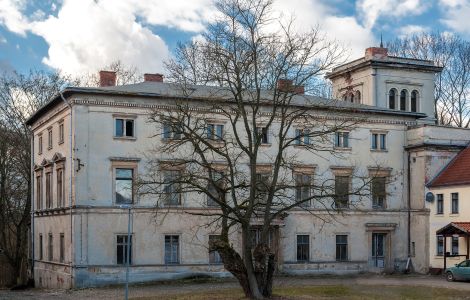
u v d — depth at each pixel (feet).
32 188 183.62
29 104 198.70
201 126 118.73
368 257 170.91
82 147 146.10
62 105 153.79
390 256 173.06
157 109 137.59
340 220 168.66
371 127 174.19
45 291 144.87
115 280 146.00
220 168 155.22
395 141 176.86
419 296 113.70
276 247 161.48
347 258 169.37
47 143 168.86
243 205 109.81
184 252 153.38
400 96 207.21
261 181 110.83
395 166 176.04
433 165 172.24
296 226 164.14
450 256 157.99
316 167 167.02
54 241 159.84
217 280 150.82
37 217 177.88
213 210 155.53
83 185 145.48
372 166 173.17
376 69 204.03
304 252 165.07
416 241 173.37
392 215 174.19
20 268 193.36
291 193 163.12
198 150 107.14
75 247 143.54
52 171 162.81
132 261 148.05
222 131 156.35
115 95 148.77
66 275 148.25
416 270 172.65
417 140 174.50
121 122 150.00
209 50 107.45
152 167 146.61
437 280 148.56
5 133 196.34
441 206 167.63
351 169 170.09
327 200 167.43
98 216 146.00
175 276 151.53
